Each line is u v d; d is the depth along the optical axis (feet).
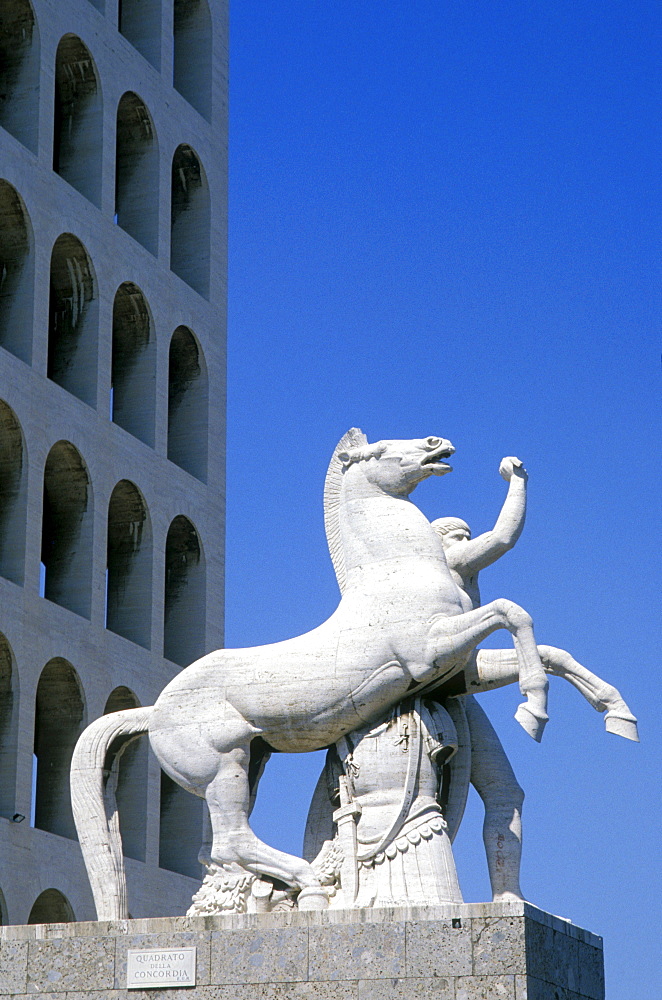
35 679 143.02
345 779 62.54
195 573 169.99
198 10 187.21
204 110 184.24
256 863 62.08
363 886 61.21
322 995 57.52
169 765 64.23
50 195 154.30
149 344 167.43
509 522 64.95
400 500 65.57
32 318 149.79
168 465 166.50
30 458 146.92
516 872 62.44
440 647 61.41
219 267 180.96
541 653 61.93
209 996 58.49
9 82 155.84
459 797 63.36
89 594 152.56
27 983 60.23
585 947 61.67
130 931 60.08
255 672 63.82
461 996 56.44
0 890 135.03
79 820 64.80
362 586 63.93
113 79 166.40
